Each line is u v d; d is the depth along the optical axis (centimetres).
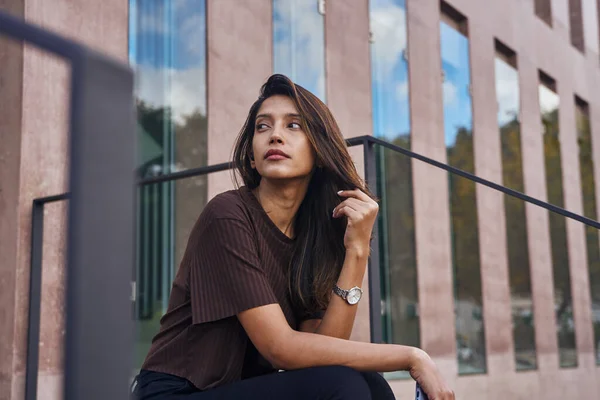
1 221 327
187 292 134
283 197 145
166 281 404
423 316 642
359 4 623
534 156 905
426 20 713
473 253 737
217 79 468
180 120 439
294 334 126
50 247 329
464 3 791
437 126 709
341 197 148
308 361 124
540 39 973
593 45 1151
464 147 760
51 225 331
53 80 344
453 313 688
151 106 421
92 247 39
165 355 131
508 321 781
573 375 880
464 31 796
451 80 761
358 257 141
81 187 39
